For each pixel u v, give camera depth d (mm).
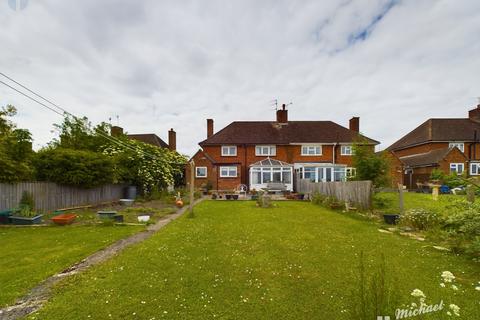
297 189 29734
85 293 4504
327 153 33000
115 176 19672
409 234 8766
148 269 5613
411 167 34250
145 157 23141
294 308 4020
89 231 9820
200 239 8258
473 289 4625
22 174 13008
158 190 23906
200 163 31234
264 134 34250
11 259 6430
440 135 34812
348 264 5914
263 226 10398
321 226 10367
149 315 3840
